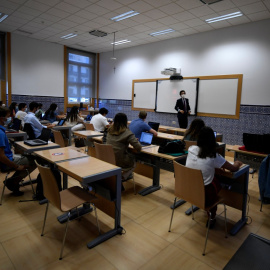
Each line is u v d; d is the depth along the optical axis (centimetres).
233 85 631
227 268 156
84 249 205
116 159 304
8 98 781
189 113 691
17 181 301
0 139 259
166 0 480
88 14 576
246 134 327
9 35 756
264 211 292
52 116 659
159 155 290
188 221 260
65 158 245
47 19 623
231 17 560
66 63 926
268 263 157
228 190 268
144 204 299
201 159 217
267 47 566
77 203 202
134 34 729
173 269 185
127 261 192
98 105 1063
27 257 192
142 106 878
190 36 716
